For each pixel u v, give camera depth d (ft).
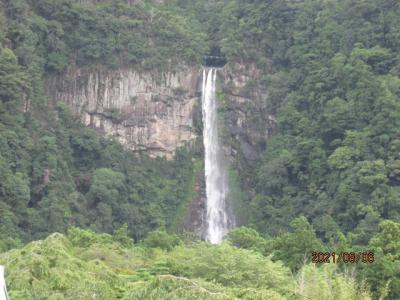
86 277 125.08
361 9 429.79
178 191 428.15
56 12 416.05
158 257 256.93
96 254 248.52
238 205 430.20
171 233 400.88
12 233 322.96
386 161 361.92
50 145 375.25
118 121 429.79
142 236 391.86
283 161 402.52
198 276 195.11
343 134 389.39
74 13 421.18
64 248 135.13
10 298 117.70
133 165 423.64
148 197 411.95
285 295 159.53
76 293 118.11
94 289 119.85
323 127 395.96
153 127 437.17
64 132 398.62
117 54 433.07
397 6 421.59
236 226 423.64
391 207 339.57
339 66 405.39
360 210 342.03
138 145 433.48
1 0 394.93
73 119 417.08
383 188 345.51
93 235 298.97
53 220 350.84
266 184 406.00
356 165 361.10
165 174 432.25
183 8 488.02
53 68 409.28
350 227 349.41
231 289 124.67
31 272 122.21
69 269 125.90
